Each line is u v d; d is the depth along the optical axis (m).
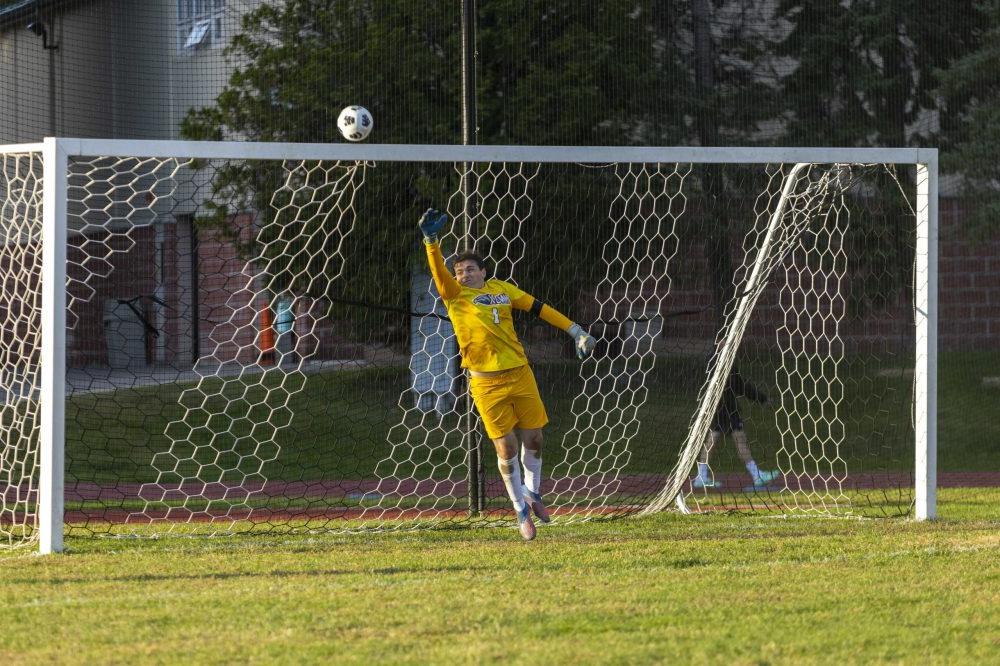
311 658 13.71
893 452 39.25
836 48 53.44
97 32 52.59
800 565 19.97
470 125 29.11
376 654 13.88
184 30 50.91
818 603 16.67
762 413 42.34
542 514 24.19
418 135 47.56
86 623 15.69
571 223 46.84
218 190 46.62
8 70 54.25
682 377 43.94
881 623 15.45
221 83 50.03
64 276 22.22
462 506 29.28
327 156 23.81
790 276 51.66
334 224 47.09
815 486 33.31
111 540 23.61
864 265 50.25
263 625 15.48
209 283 51.78
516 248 45.88
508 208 45.66
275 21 48.66
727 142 52.00
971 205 53.38
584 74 48.91
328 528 25.39
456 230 45.62
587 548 22.09
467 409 28.06
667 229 49.28
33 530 24.62
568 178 46.72
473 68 29.09
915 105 54.25
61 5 53.53
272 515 27.80
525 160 24.61
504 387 22.98
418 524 25.77
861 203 50.81
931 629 15.09
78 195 55.25
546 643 14.38
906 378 48.25
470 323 22.86
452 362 37.66
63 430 22.30
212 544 23.05
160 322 52.03
